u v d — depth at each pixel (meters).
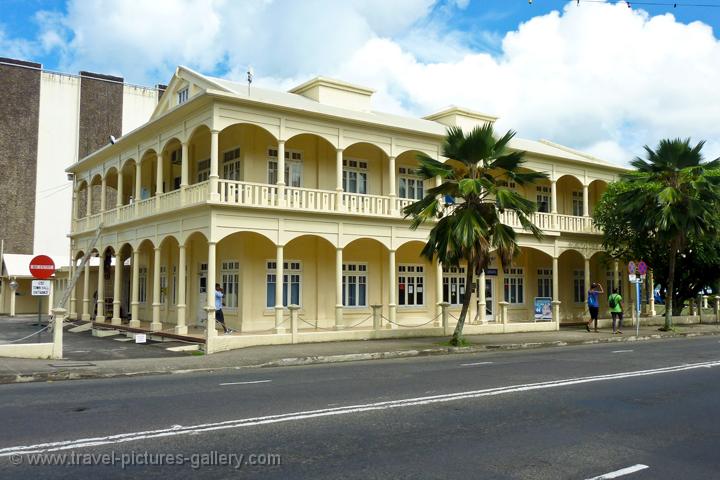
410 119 30.09
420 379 13.02
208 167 26.91
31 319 39.16
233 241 24.77
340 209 23.98
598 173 33.19
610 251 31.91
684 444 7.73
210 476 6.21
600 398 10.71
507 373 13.99
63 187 48.88
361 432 8.07
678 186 27.45
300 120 23.39
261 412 9.26
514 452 7.24
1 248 46.16
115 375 14.85
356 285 26.98
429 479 6.19
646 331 27.77
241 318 23.88
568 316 34.16
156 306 24.44
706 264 31.12
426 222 26.30
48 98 48.72
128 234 27.47
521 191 32.69
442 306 24.97
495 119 33.38
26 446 7.26
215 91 21.14
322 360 17.97
